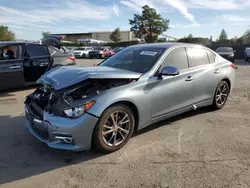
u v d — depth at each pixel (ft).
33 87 25.32
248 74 40.16
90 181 8.98
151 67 12.60
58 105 10.43
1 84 20.94
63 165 10.09
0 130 13.66
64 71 12.12
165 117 13.29
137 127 12.06
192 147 11.68
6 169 9.76
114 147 11.09
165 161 10.38
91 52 96.32
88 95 10.41
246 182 8.87
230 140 12.51
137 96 11.44
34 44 23.12
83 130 9.94
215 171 9.59
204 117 15.97
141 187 8.61
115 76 10.91
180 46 14.49
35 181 9.00
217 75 16.22
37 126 11.09
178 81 13.47
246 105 19.07
